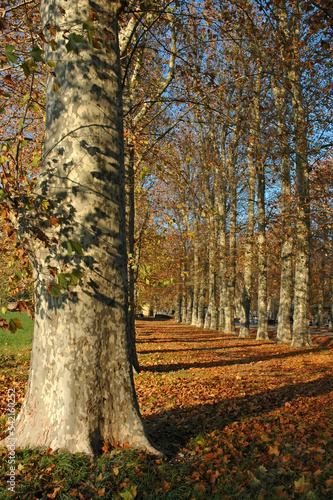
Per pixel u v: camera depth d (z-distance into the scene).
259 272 24.56
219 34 9.74
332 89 14.08
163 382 9.19
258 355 15.32
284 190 19.34
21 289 4.41
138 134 10.39
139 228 13.23
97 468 3.35
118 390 3.91
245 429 5.16
